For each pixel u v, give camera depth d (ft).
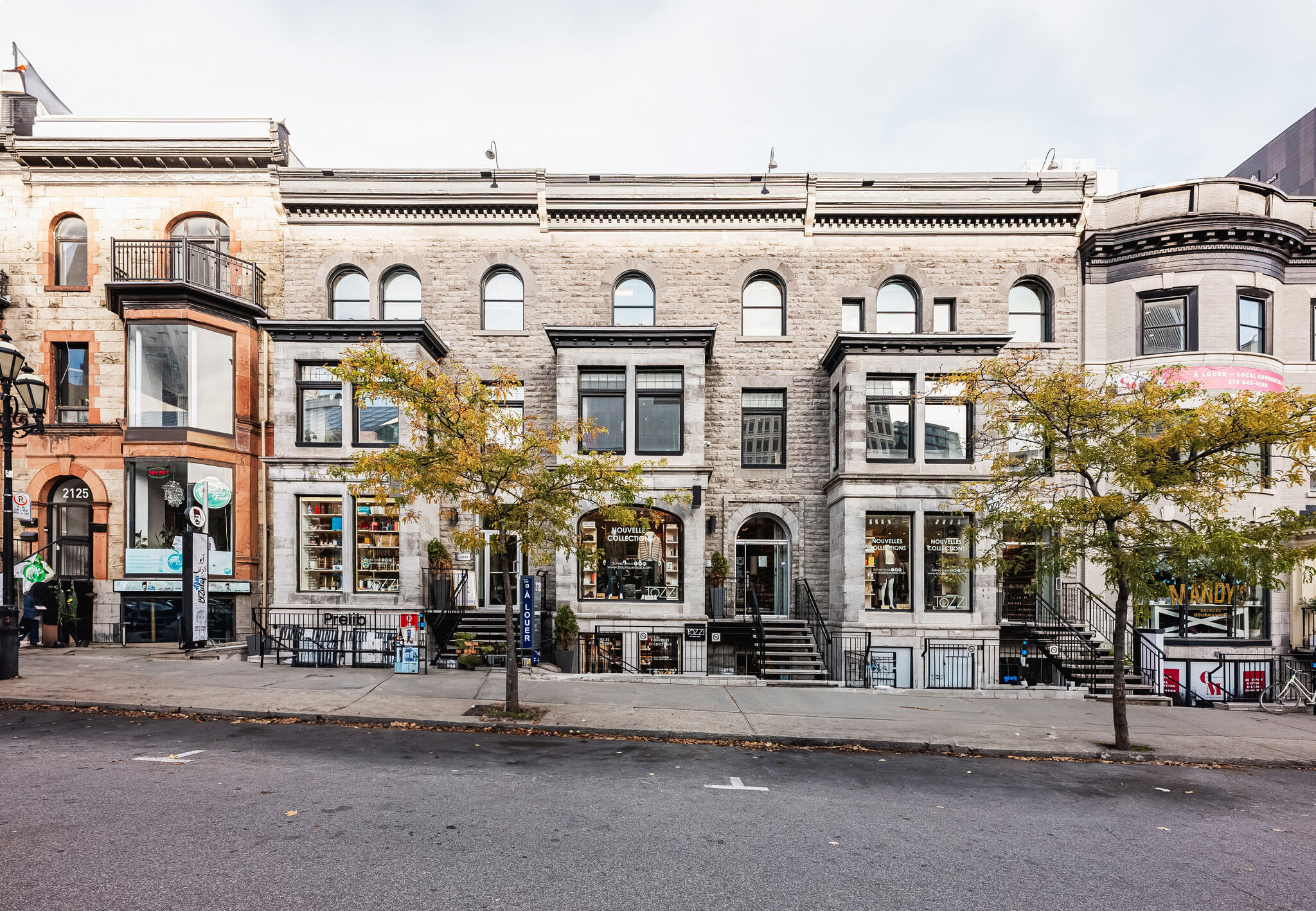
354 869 16.97
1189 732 36.22
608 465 35.29
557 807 22.04
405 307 58.29
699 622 51.75
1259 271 54.24
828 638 52.16
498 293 59.00
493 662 48.34
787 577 57.26
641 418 54.13
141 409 52.90
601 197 57.41
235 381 55.21
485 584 57.00
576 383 53.72
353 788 23.17
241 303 54.44
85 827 19.12
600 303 57.93
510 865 17.54
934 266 57.98
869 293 57.72
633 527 43.88
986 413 44.24
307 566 51.34
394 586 51.08
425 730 31.86
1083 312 57.11
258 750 27.53
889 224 58.03
